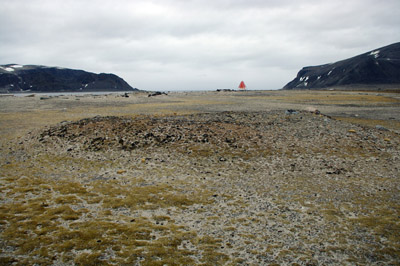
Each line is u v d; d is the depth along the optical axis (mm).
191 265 10258
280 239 12445
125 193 17688
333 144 30484
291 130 35750
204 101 91750
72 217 14023
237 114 48625
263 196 17719
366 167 24031
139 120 38281
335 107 70625
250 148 28875
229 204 16359
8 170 22453
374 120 49844
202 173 22297
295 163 25047
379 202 16766
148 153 27344
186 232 12867
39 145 30234
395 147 29844
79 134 32688
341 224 13930
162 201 16547
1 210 14664
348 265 10531
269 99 99188
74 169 22953
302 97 107125
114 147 28953
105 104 82062
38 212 14539
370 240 12367
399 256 11141
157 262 10328
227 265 10336
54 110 66125
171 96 124375
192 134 32031
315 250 11562
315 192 18453
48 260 10273
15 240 11633
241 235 12727
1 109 68688
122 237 12156
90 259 10359
